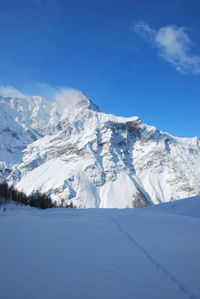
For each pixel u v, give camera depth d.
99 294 6.18
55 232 14.79
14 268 8.02
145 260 8.93
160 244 11.51
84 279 7.14
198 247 10.99
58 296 6.08
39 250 10.32
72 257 9.27
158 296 6.07
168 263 8.59
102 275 7.45
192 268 8.08
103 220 21.09
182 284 6.79
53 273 7.59
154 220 20.75
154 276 7.38
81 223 19.14
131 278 7.22
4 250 10.28
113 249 10.52
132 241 12.17
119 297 6.03
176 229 16.27
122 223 19.02
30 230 15.58
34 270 7.86
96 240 12.39
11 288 6.52
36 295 6.13
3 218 23.17
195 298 5.97
